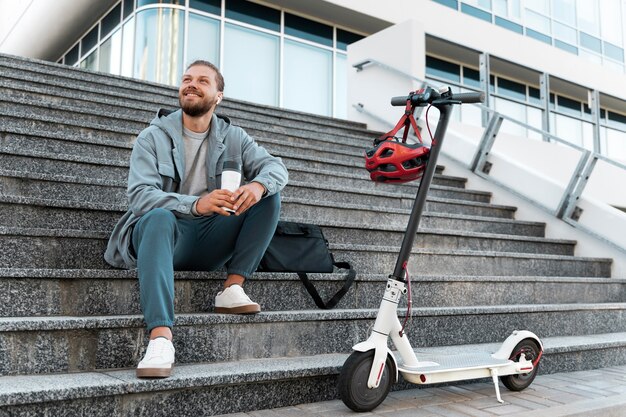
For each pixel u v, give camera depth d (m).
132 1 9.95
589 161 4.88
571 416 2.18
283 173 2.56
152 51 9.38
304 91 10.37
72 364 2.06
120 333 2.15
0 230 2.44
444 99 2.17
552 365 2.98
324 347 2.61
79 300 2.31
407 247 2.24
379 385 2.19
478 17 11.83
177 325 2.24
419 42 6.71
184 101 2.47
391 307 2.21
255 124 5.77
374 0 10.48
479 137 7.06
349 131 6.52
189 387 1.99
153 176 2.38
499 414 2.17
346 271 3.32
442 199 4.98
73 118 4.43
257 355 2.44
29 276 2.21
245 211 2.50
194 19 9.45
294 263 2.74
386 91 6.88
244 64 9.78
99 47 11.27
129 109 5.07
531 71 7.99
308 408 2.20
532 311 3.32
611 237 4.68
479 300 3.53
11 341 1.98
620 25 14.33
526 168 5.39
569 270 4.48
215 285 2.58
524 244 4.65
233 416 2.07
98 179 3.22
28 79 4.95
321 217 4.06
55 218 2.81
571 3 13.46
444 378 2.31
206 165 2.59
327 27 10.77
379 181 2.22
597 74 13.12
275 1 10.07
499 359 2.51
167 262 2.09
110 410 1.86
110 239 2.47
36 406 1.74
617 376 2.91
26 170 3.29
